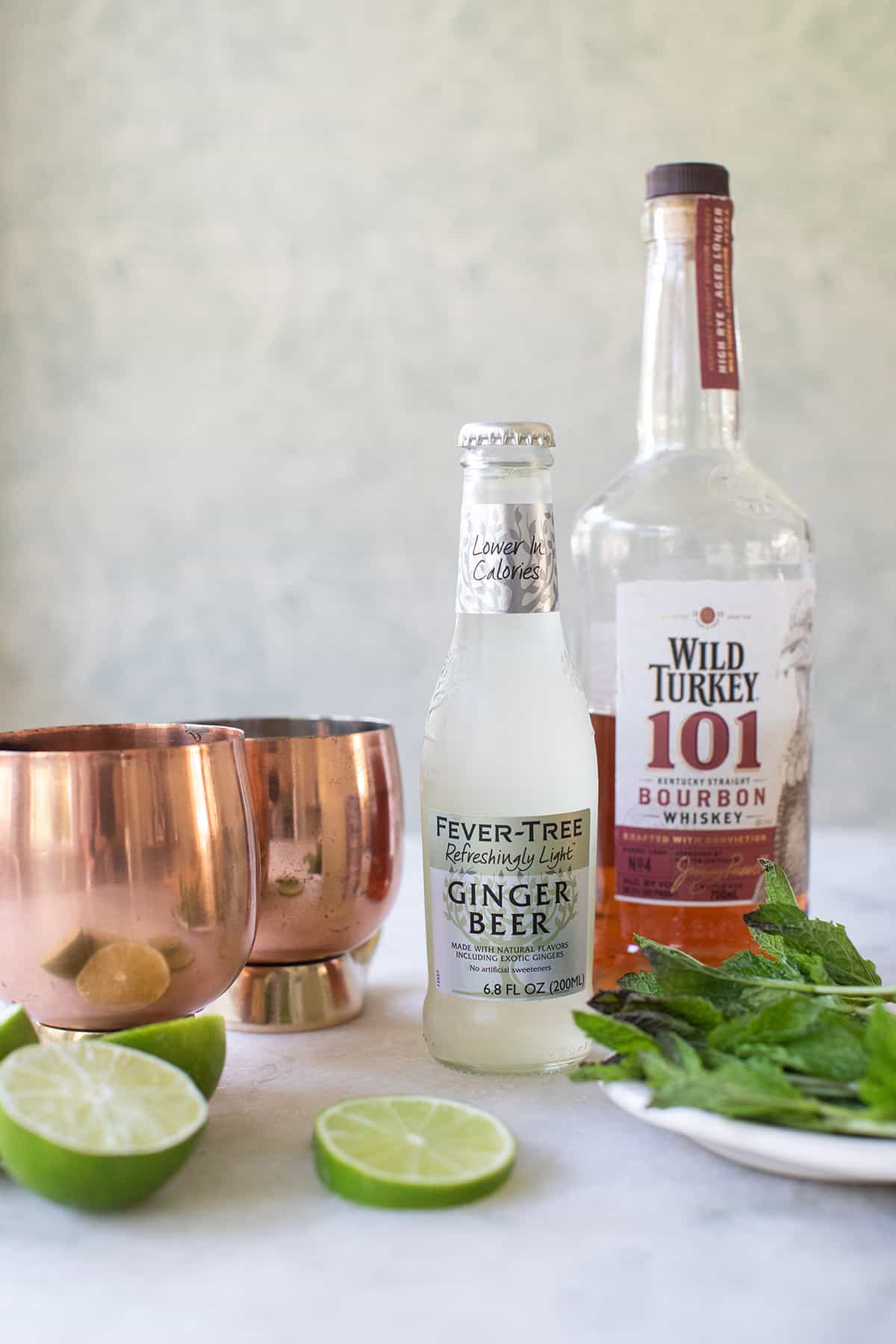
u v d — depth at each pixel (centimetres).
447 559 141
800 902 66
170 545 143
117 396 142
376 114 137
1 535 144
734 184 134
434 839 54
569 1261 38
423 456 140
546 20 134
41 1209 42
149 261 141
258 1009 59
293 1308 36
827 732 141
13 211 141
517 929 52
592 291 136
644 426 69
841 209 133
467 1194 42
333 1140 43
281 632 143
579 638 70
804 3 131
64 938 47
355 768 58
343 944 59
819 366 136
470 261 137
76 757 47
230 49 138
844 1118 39
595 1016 43
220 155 139
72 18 139
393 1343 34
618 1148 46
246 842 52
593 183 135
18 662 146
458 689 54
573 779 53
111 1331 35
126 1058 43
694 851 64
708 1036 43
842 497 137
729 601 63
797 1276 37
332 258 139
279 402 141
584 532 68
